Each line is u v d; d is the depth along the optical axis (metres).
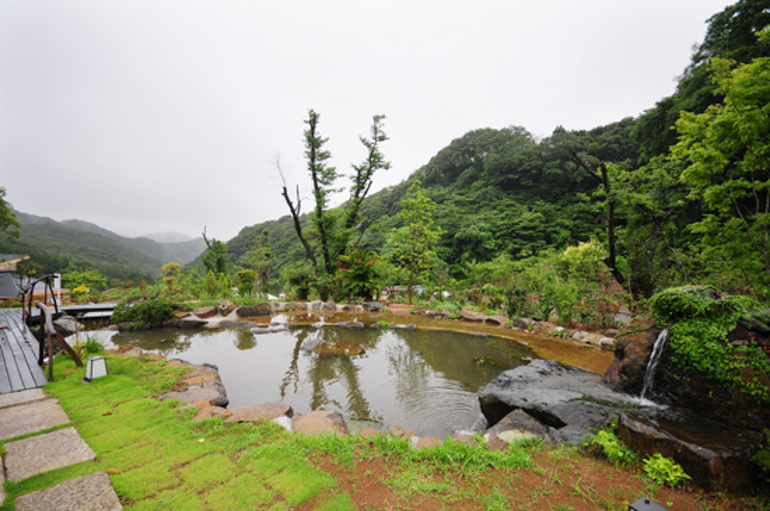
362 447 3.29
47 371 5.39
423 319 12.16
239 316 12.90
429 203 17.36
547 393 4.41
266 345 8.92
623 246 12.06
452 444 3.26
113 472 2.71
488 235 33.22
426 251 17.81
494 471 2.94
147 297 14.84
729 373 3.46
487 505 2.47
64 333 8.80
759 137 6.44
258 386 6.12
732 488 2.69
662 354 4.14
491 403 4.59
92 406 4.07
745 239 7.34
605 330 9.26
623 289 11.36
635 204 11.42
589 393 4.38
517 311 11.73
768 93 5.96
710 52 15.73
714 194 7.23
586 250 13.90
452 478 2.82
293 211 18.66
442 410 5.19
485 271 18.22
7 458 2.87
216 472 2.76
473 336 9.69
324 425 3.91
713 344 3.65
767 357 3.36
